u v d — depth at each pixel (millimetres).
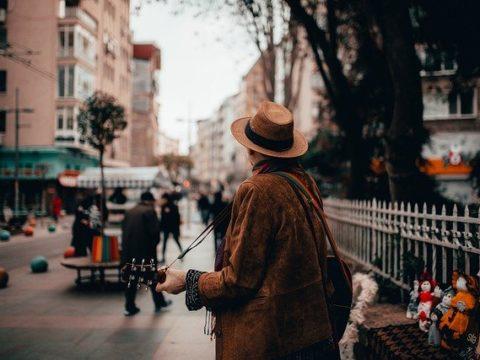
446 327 3451
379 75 12055
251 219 1936
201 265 11555
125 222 7000
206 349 5016
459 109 25453
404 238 5746
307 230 2021
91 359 4684
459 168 25016
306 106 42344
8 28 35938
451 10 8969
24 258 13273
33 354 4836
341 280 2225
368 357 4219
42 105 37750
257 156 2291
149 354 4848
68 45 37219
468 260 4188
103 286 8523
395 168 7035
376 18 7422
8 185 38438
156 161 73875
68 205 41125
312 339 1933
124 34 51031
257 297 1923
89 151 41625
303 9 10109
